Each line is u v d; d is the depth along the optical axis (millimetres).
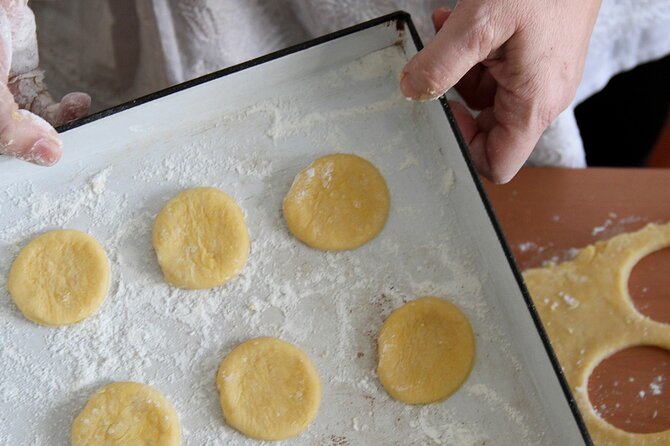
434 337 582
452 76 587
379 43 637
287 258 609
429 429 570
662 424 696
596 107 987
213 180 625
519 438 565
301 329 593
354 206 612
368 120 639
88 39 791
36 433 569
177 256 599
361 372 583
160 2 711
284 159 632
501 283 584
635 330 722
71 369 582
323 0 711
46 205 615
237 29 736
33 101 673
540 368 561
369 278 603
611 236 767
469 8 583
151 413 566
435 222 614
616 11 762
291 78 639
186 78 765
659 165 1044
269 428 566
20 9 649
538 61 619
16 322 593
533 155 791
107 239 610
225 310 597
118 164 625
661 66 910
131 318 594
